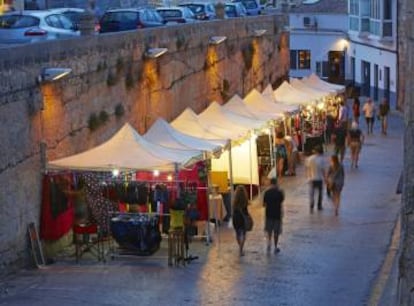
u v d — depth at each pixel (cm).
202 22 3269
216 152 2334
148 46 2694
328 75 6775
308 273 1894
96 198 2081
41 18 3019
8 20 3027
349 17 6456
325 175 2725
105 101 2378
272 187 2089
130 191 2098
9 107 1861
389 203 2738
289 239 2236
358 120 4575
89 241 2036
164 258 2002
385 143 4184
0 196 1822
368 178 3209
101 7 5006
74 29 3131
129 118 2555
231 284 1791
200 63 3247
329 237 2261
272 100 3506
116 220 1988
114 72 2430
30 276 1850
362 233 2317
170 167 2012
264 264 1969
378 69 5766
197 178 2266
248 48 3881
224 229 2336
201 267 1934
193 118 2673
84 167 1998
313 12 6800
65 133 2130
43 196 2009
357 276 1866
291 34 6869
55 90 2070
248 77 3891
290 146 3244
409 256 413
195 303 1647
